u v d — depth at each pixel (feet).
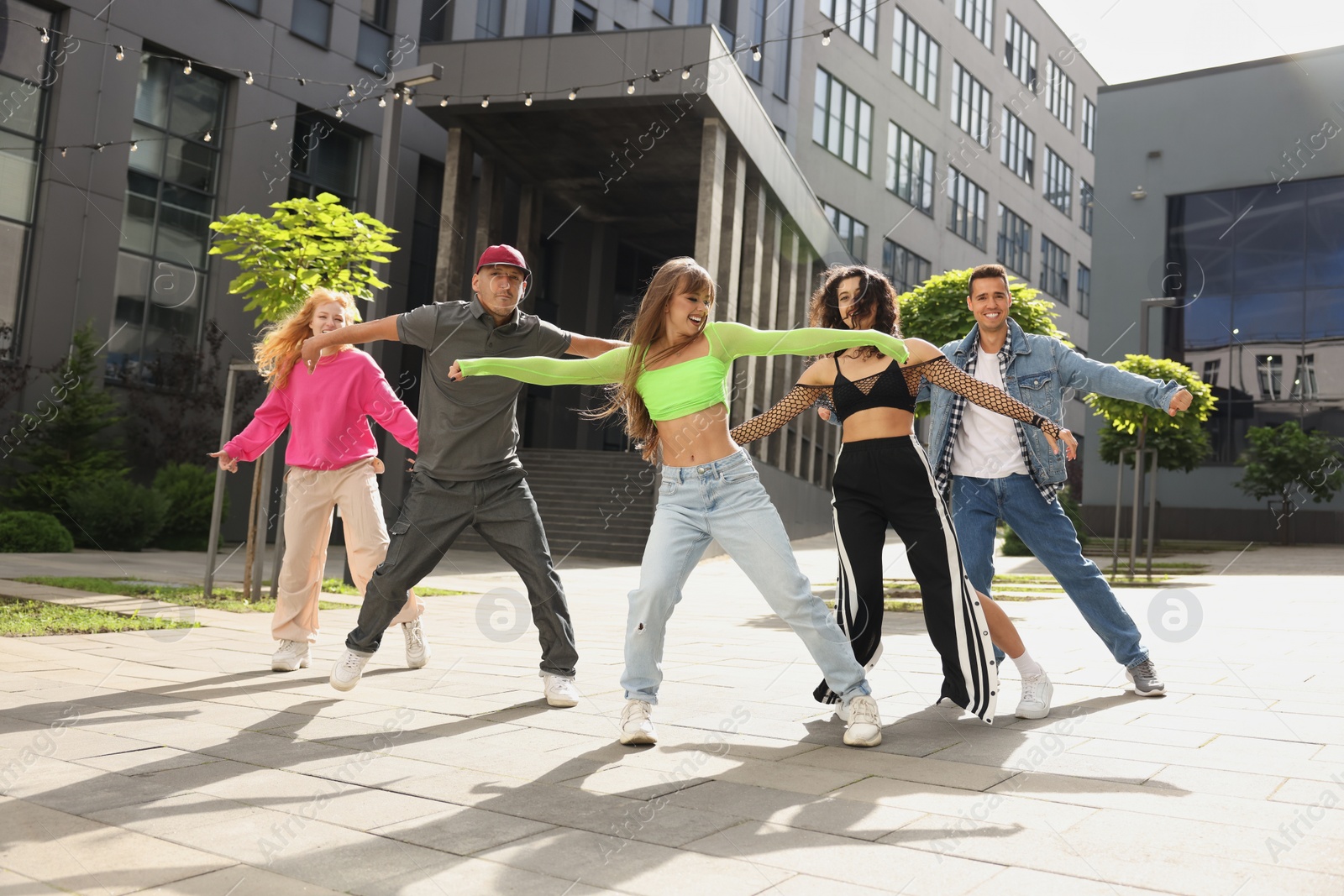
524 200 71.77
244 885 6.31
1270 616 24.81
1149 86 84.99
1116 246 85.66
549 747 10.13
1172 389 12.12
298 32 58.65
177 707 11.84
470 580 36.50
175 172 53.67
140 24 51.47
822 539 84.23
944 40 114.42
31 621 18.83
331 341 12.60
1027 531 13.05
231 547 52.16
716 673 15.15
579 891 6.22
